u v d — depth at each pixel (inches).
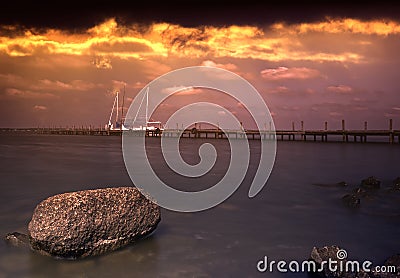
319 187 534.6
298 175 679.1
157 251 252.5
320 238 284.5
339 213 366.9
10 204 396.2
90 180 599.8
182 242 271.7
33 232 230.8
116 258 237.6
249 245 267.3
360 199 432.5
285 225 322.7
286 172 726.5
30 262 229.9
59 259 231.8
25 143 1968.5
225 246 265.3
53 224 226.8
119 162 909.8
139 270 222.8
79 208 232.1
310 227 315.9
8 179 596.7
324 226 319.0
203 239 280.2
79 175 659.4
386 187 512.1
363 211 374.9
